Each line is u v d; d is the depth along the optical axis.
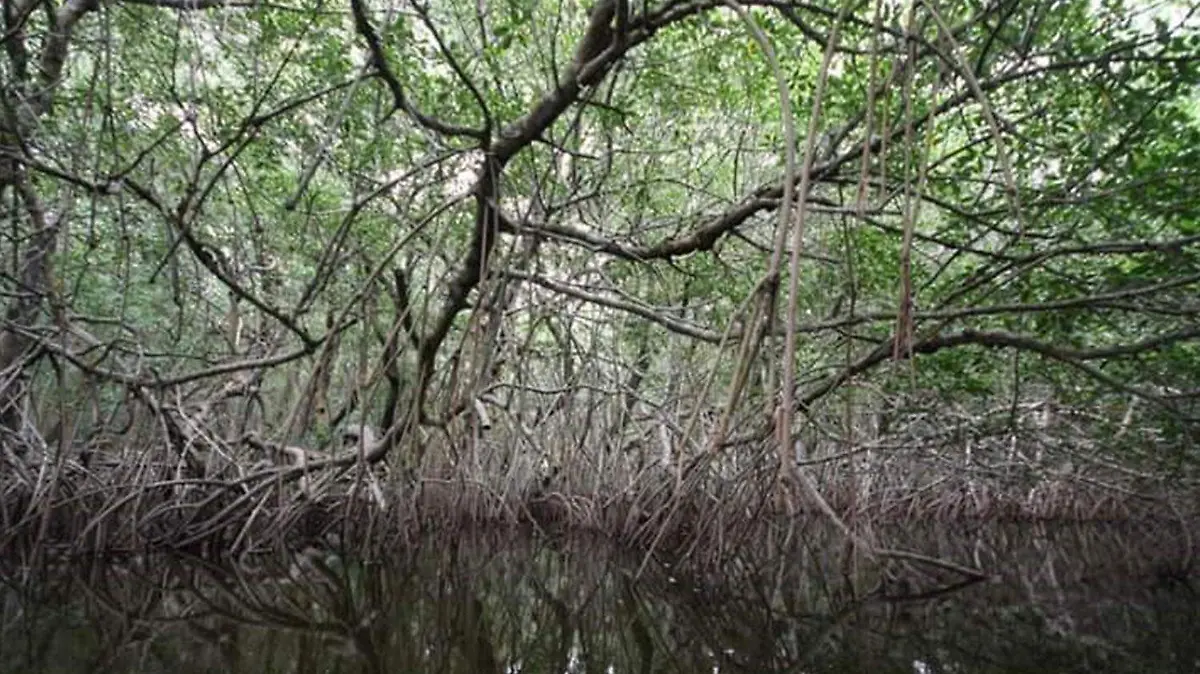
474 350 7.38
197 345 10.70
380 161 8.24
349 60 6.93
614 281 10.02
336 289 9.63
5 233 7.28
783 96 2.53
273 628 6.20
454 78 7.40
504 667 5.41
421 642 6.04
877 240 7.39
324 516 10.00
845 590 8.41
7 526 8.15
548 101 5.99
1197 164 5.45
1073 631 6.09
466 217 8.79
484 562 10.10
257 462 9.83
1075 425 10.87
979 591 7.97
